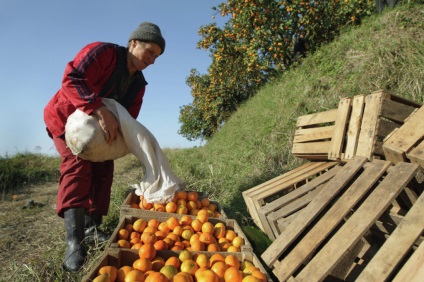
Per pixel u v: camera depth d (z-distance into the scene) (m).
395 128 2.65
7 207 4.90
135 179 5.72
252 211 3.34
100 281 1.67
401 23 5.68
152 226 2.63
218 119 15.20
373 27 6.25
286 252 2.42
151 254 2.05
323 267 1.83
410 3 6.07
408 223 1.77
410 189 2.27
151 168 2.77
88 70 2.44
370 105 2.76
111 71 2.64
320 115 3.67
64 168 2.56
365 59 5.49
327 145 3.32
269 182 3.54
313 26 8.72
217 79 14.02
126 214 2.86
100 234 2.96
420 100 4.32
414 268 1.53
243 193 3.56
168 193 2.83
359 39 6.32
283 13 8.84
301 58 8.48
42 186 6.61
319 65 6.80
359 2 8.20
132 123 2.61
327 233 2.05
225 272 1.91
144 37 2.61
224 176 5.31
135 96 3.00
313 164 3.61
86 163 2.60
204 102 16.39
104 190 3.04
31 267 2.54
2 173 6.68
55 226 3.87
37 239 3.47
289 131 5.83
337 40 7.54
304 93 6.28
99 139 2.42
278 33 8.95
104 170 3.02
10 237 3.55
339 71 5.96
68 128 2.41
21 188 6.40
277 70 9.64
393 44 5.26
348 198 2.20
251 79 12.07
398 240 1.72
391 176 2.14
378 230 2.49
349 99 3.12
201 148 10.57
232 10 9.80
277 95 7.46
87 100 2.38
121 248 2.09
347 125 3.10
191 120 18.08
